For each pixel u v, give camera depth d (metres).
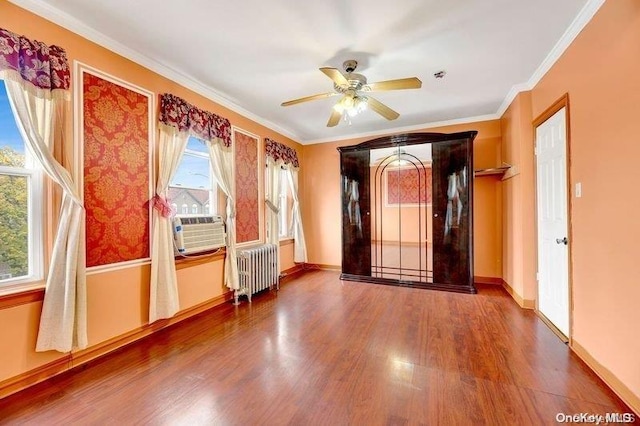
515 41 2.40
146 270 2.66
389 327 2.82
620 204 1.76
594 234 2.03
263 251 3.97
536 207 3.16
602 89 1.92
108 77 2.34
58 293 1.98
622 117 1.73
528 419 1.57
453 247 4.00
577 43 2.21
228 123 3.64
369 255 4.59
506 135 3.86
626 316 1.70
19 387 1.85
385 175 5.30
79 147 2.14
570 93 2.33
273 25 2.17
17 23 1.82
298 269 5.49
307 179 5.72
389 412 1.63
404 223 5.16
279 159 4.76
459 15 2.07
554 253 2.75
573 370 2.04
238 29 2.21
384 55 2.60
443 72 2.93
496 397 1.75
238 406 1.70
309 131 5.14
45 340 1.92
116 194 2.39
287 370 2.08
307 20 2.11
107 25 2.16
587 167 2.11
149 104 2.68
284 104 2.84
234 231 3.69
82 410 1.67
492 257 4.31
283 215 5.20
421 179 5.05
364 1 1.92
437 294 3.89
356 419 1.58
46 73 1.93
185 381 1.95
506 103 3.71
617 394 1.76
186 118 2.98
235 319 3.07
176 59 2.66
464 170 3.92
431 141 4.11
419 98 3.61
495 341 2.49
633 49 1.64
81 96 2.15
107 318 2.33
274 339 2.58
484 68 2.86
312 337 2.62
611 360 1.84
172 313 2.76
